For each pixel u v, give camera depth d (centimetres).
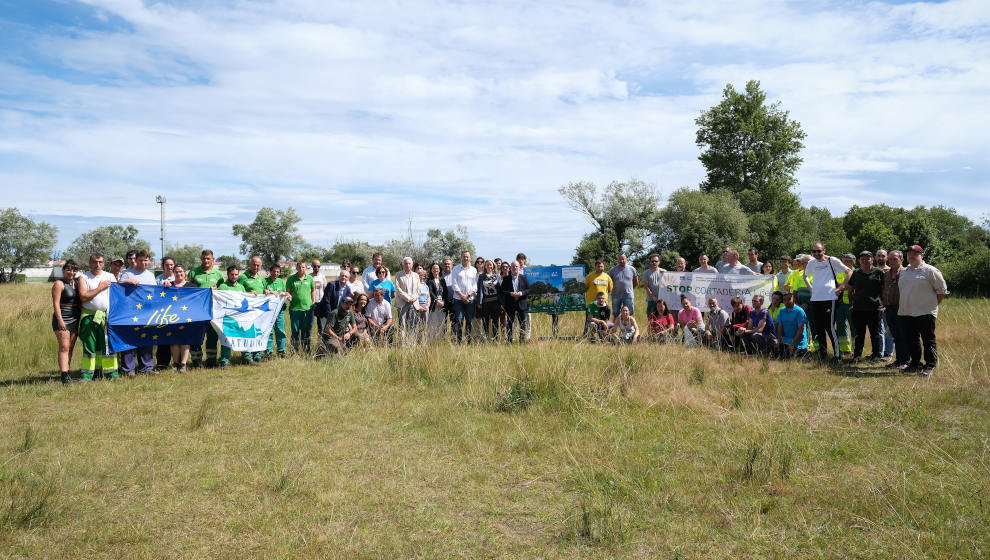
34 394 827
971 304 1842
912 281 916
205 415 701
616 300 1373
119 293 966
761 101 5366
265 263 7325
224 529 421
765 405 736
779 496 469
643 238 5669
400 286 1290
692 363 957
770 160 5359
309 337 1238
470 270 1352
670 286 1353
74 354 1168
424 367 945
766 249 5275
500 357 982
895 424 635
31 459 558
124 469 534
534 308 1394
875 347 1052
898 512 430
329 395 825
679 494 471
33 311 1719
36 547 391
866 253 1054
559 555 384
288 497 477
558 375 813
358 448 599
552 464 551
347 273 1227
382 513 450
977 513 426
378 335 1211
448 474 529
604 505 451
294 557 379
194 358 1102
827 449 567
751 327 1155
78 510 450
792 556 376
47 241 7431
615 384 805
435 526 428
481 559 379
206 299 1041
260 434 645
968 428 625
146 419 702
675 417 682
